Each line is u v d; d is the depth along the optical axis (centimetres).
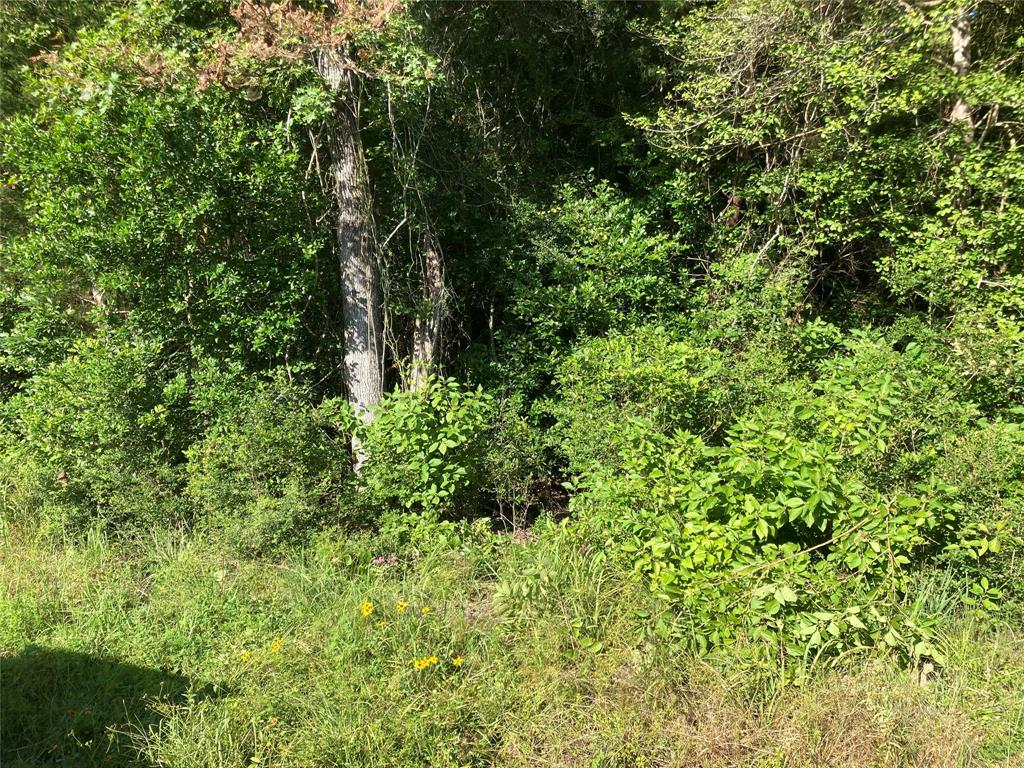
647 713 315
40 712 317
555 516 645
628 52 1026
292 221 694
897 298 871
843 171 788
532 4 945
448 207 838
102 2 770
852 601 354
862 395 436
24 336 688
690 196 907
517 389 802
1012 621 403
